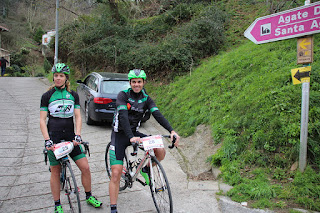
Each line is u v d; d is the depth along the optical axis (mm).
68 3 15328
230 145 4484
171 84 9234
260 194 3457
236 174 3998
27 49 38125
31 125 7191
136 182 4227
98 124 7398
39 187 4027
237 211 3254
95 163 4926
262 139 4176
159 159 3297
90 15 16422
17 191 3898
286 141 3984
